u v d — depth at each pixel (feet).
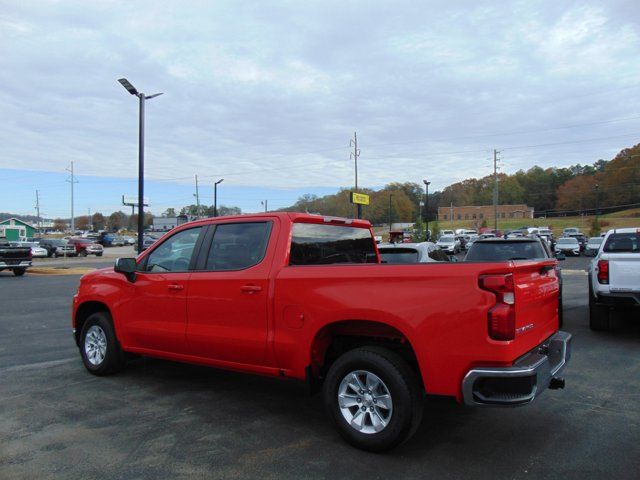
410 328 12.16
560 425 14.56
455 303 11.75
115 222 503.20
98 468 11.94
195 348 16.39
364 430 12.85
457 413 15.69
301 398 17.31
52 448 13.08
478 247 33.22
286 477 11.47
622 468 11.80
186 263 17.19
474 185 575.79
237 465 12.10
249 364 15.19
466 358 11.59
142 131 70.59
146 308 17.84
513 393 11.26
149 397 17.40
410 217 394.32
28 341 26.99
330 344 14.39
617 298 25.85
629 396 17.10
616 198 446.60
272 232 15.28
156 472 11.74
